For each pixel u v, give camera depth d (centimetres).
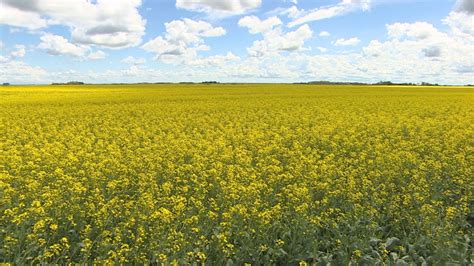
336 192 903
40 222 675
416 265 680
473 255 678
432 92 5331
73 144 1547
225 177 1091
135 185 1027
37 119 2286
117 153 1295
